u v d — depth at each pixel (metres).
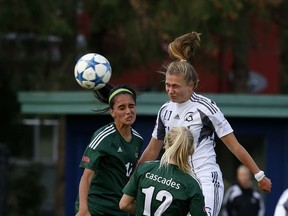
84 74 28.05
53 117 70.12
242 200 48.31
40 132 86.88
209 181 26.64
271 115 53.28
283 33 72.75
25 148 78.81
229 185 54.66
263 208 52.16
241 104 53.00
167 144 25.36
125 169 27.41
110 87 28.50
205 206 26.34
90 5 62.47
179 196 25.00
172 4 58.81
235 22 61.47
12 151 75.44
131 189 25.62
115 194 27.45
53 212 81.38
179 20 58.28
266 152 54.34
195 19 58.00
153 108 52.69
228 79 72.69
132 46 62.59
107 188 27.45
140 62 63.34
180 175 25.09
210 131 26.88
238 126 54.34
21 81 71.44
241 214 48.19
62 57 68.44
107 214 27.45
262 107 53.16
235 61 68.62
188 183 25.03
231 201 48.53
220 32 59.28
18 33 67.62
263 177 26.81
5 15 61.47
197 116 26.64
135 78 77.38
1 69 71.12
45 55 69.25
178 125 26.89
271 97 53.00
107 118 55.28
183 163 25.11
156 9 59.59
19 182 72.69
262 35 75.56
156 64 66.50
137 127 53.59
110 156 27.16
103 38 66.69
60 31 61.72
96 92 28.55
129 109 27.02
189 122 26.72
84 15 69.25
